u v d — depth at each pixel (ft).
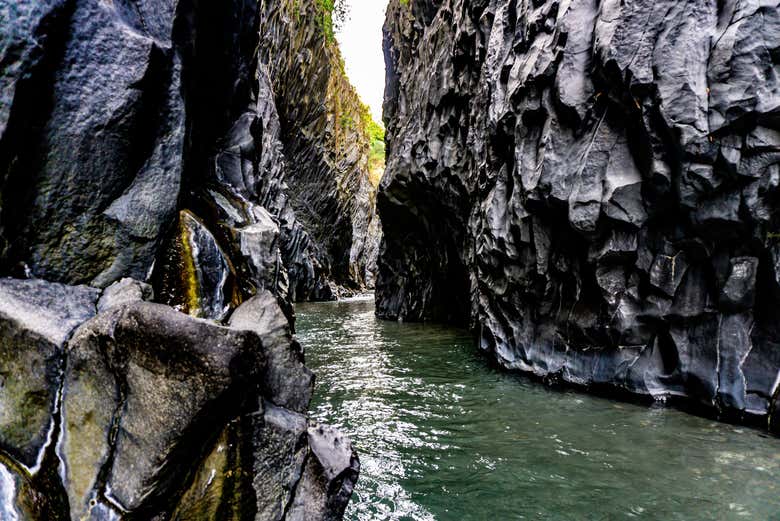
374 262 166.20
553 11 25.53
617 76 20.08
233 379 7.63
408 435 17.80
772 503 11.97
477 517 11.96
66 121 9.29
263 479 8.66
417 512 12.23
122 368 7.74
